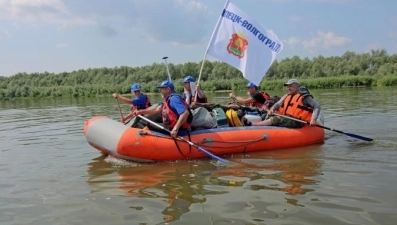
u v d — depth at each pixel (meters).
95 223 3.48
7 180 5.02
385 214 3.44
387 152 5.84
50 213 3.76
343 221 3.33
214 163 5.62
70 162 5.96
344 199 3.84
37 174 5.28
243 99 7.89
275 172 4.98
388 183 4.29
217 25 7.42
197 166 5.46
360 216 3.42
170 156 5.75
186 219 3.48
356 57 62.88
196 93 7.10
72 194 4.33
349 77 37.94
